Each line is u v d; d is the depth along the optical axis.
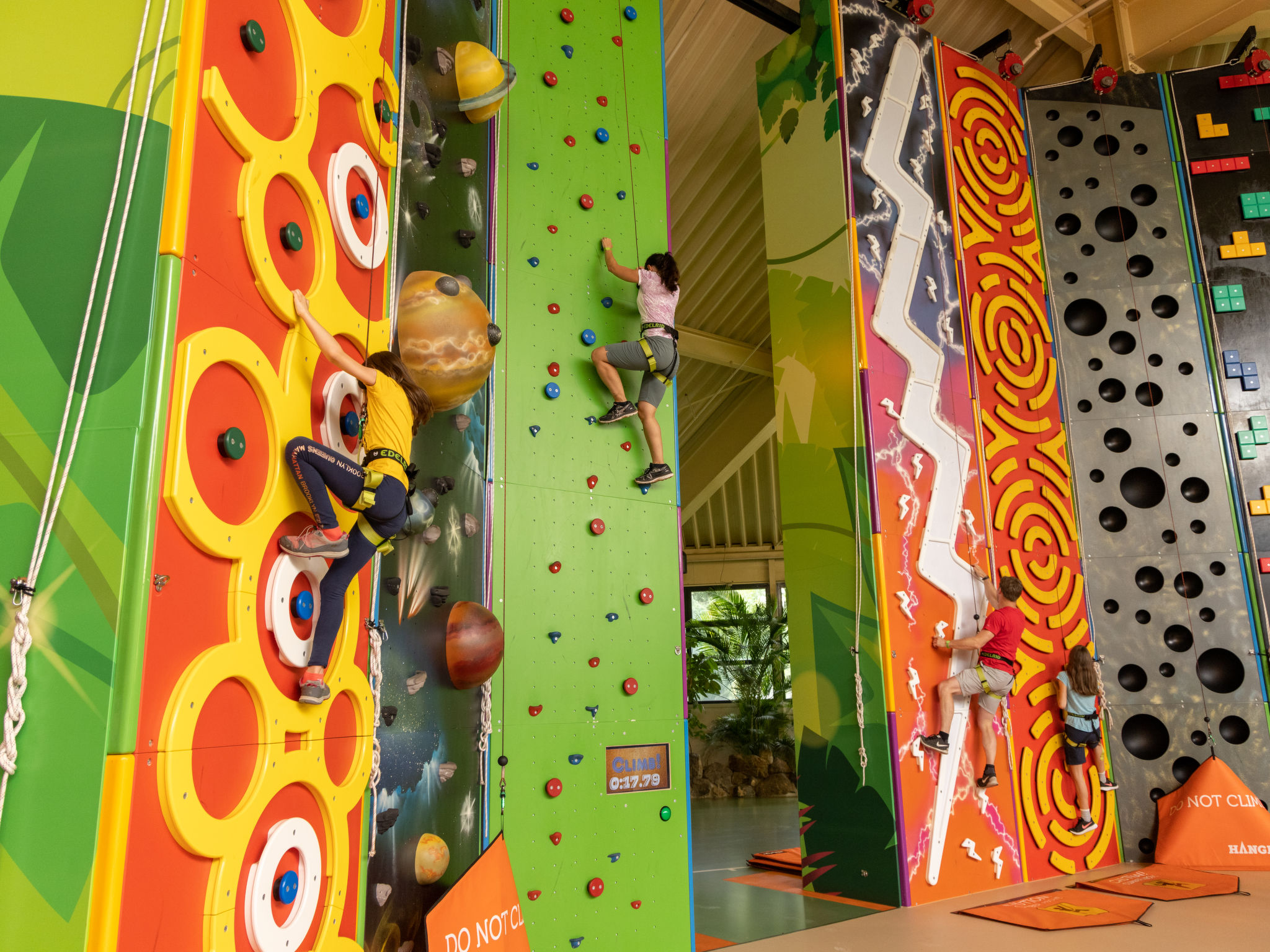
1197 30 7.75
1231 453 6.87
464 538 3.67
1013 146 7.32
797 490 5.98
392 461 2.37
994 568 6.12
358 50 2.83
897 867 5.10
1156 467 6.90
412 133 3.45
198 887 1.82
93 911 1.56
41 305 1.83
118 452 1.75
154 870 1.68
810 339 6.03
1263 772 6.32
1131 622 6.67
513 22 4.50
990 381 6.51
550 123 4.57
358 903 2.60
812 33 6.29
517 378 4.16
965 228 6.70
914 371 5.95
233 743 1.97
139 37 1.93
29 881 1.59
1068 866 5.96
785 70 6.45
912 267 6.15
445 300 3.20
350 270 2.74
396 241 3.15
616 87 4.91
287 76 2.37
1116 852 6.30
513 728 3.81
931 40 6.84
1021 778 5.92
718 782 12.98
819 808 5.57
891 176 6.20
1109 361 7.12
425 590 3.30
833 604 5.66
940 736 5.35
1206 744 6.44
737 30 7.53
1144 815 6.41
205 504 1.88
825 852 5.49
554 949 3.71
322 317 2.48
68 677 1.66
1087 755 6.32
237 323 2.07
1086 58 8.43
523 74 4.50
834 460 5.77
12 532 1.74
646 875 4.10
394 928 2.91
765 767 13.06
